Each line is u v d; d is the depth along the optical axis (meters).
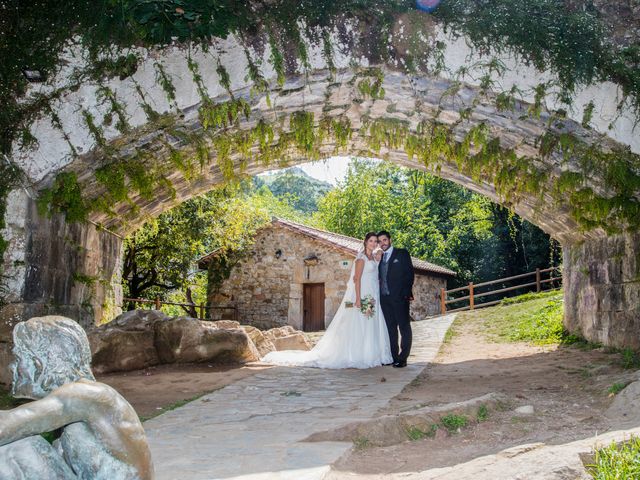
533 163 8.38
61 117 6.86
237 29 6.71
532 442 3.86
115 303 10.67
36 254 7.13
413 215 36.81
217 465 3.63
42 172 6.89
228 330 9.19
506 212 29.53
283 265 23.34
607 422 4.31
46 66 6.71
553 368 8.00
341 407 5.58
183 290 23.75
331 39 6.68
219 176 9.95
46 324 1.68
